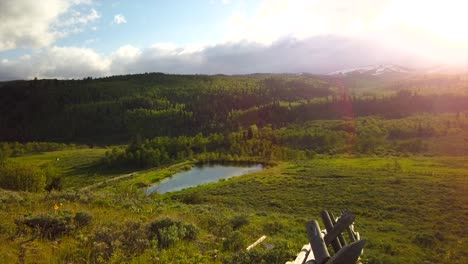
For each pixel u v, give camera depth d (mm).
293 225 23047
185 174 102438
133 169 118938
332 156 114562
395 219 33625
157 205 23312
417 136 143250
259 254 9398
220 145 148625
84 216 11883
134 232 10469
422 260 17172
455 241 22781
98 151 156250
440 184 53625
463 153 105875
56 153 151875
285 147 134750
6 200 16141
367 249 17984
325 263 4730
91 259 8398
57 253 8648
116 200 20266
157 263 8633
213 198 53750
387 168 76938
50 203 16656
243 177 80125
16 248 8789
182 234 11328
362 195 48781
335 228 6078
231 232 13320
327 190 55281
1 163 45344
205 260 9211
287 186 62250
